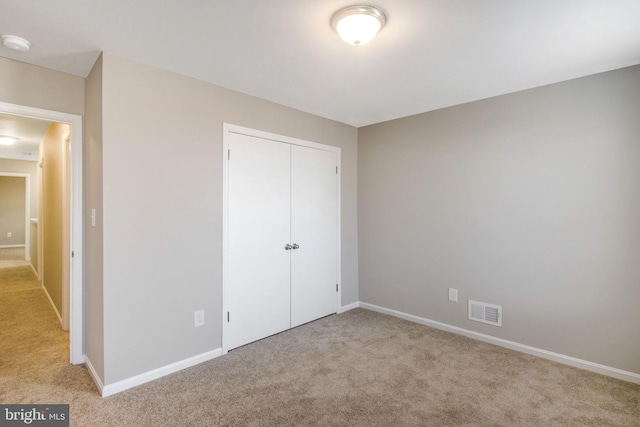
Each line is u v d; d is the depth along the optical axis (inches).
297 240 134.3
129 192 87.9
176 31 75.1
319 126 142.5
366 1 64.0
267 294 123.3
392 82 104.8
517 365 101.2
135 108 89.0
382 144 151.4
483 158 119.6
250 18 69.9
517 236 112.0
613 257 94.6
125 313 87.3
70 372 95.7
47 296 172.6
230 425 72.9
